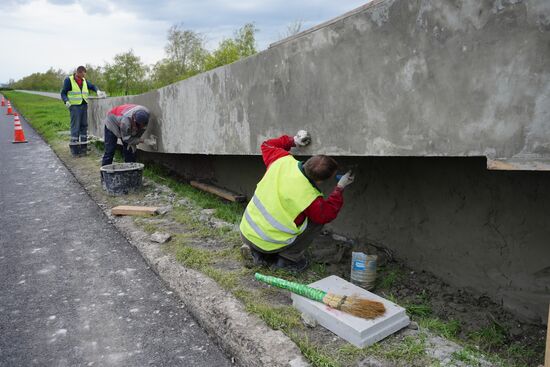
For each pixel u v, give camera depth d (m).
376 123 2.59
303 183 2.95
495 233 3.16
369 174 4.15
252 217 3.24
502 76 1.91
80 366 2.39
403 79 2.37
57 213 5.15
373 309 2.41
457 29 2.05
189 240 3.94
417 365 2.13
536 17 1.76
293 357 2.20
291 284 2.71
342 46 2.74
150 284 3.34
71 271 3.58
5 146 10.68
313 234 3.25
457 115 2.13
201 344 2.58
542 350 2.72
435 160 3.50
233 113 4.22
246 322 2.53
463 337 2.83
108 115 6.12
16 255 3.93
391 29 2.38
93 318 2.87
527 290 3.00
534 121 1.82
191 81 4.98
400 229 3.91
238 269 3.29
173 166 7.79
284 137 3.40
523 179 2.93
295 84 3.26
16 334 2.70
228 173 6.43
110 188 5.57
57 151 9.23
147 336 2.66
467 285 3.38
